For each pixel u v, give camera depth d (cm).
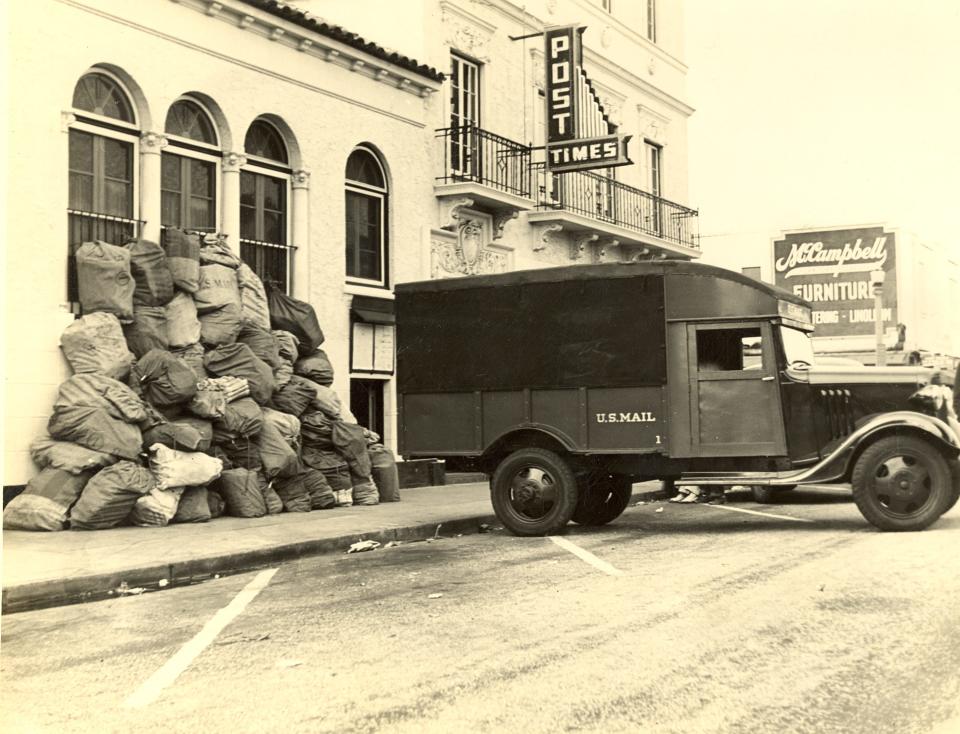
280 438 1196
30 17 1099
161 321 1152
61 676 538
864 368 1055
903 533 975
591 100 2173
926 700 456
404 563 915
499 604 696
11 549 882
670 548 946
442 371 1160
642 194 2420
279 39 1452
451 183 1808
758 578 753
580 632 601
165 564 823
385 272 1683
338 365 1547
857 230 2919
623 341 1080
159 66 1269
